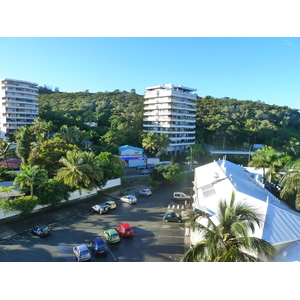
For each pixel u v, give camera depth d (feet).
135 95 442.50
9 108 294.66
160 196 135.03
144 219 99.91
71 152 121.39
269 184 135.44
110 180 147.02
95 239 74.28
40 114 294.25
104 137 244.01
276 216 66.49
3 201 92.79
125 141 269.85
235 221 41.96
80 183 119.44
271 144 327.26
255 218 44.70
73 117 311.27
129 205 118.11
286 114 405.59
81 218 100.12
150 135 257.14
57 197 107.96
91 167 118.21
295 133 370.53
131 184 159.22
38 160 133.39
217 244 39.93
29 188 104.06
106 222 96.32
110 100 431.84
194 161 264.93
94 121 324.19
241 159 270.46
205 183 104.47
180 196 126.52
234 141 335.06
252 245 38.52
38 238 81.66
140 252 73.00
